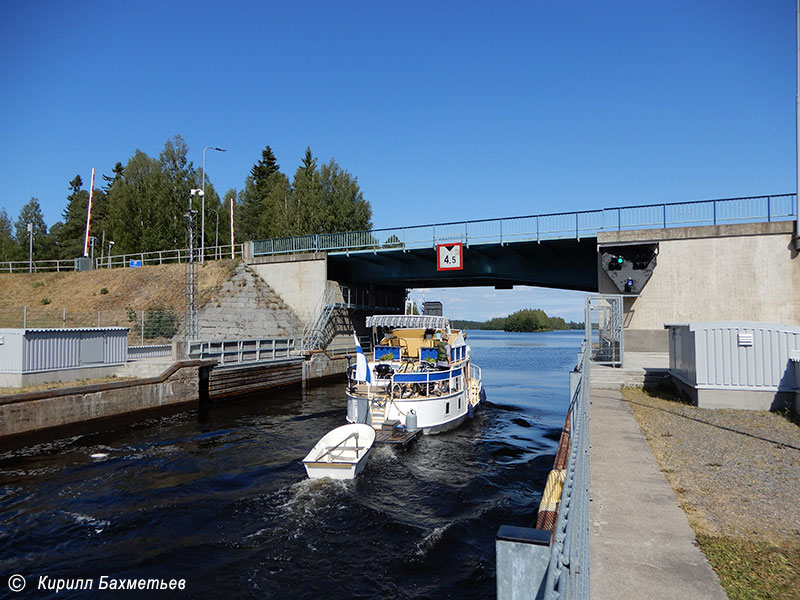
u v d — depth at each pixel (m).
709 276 23.19
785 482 7.75
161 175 60.88
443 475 14.30
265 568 9.16
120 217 58.41
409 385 19.31
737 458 8.98
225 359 28.19
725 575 5.03
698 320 23.22
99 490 12.98
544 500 6.83
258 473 14.31
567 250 31.83
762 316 22.33
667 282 23.77
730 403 13.28
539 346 98.44
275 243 40.84
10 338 19.16
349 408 19.06
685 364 14.95
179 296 36.50
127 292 39.50
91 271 44.84
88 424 19.52
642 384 17.06
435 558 9.49
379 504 12.07
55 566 9.24
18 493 12.76
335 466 13.32
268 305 37.66
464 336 22.89
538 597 3.33
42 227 98.56
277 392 30.62
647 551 5.53
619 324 20.28
